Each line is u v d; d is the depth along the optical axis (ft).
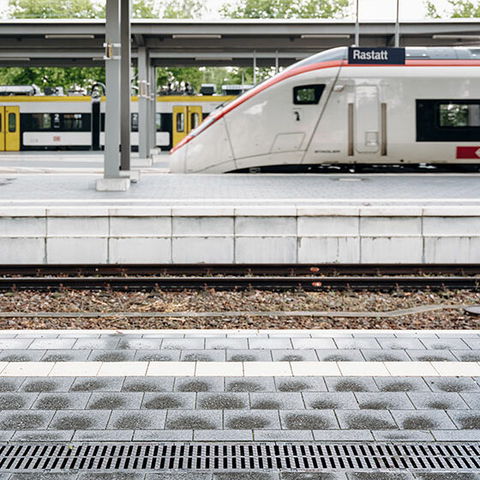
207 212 40.96
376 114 69.26
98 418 18.24
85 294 35.27
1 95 151.02
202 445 16.87
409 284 36.86
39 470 15.66
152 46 104.99
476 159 70.54
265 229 41.11
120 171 60.18
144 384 20.65
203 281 36.52
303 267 40.55
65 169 90.68
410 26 96.68
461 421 18.21
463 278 36.86
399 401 19.48
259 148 70.85
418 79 69.15
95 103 149.07
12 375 21.36
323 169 71.92
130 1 61.46
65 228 40.91
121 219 40.93
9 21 97.71
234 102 71.56
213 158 72.13
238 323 29.53
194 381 20.92
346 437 17.29
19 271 40.24
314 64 69.51
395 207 41.47
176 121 146.00
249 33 98.63
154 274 40.19
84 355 23.29
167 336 25.46
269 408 18.95
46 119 150.00
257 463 16.08
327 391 20.18
